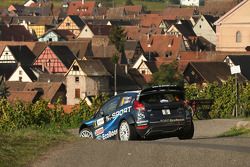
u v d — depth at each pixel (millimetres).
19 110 44031
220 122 42562
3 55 188625
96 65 142125
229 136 32719
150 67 158000
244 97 48938
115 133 30453
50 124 44438
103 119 31250
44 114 45062
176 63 146000
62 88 138625
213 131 37781
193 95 51438
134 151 23547
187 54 188375
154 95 29891
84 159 22438
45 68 174000
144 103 29500
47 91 135250
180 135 30422
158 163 21625
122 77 147000
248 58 133875
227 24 178750
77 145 24641
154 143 25672
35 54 197125
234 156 22266
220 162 21453
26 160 22062
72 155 22984
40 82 140500
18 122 43594
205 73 127812
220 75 128125
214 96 50562
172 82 131250
